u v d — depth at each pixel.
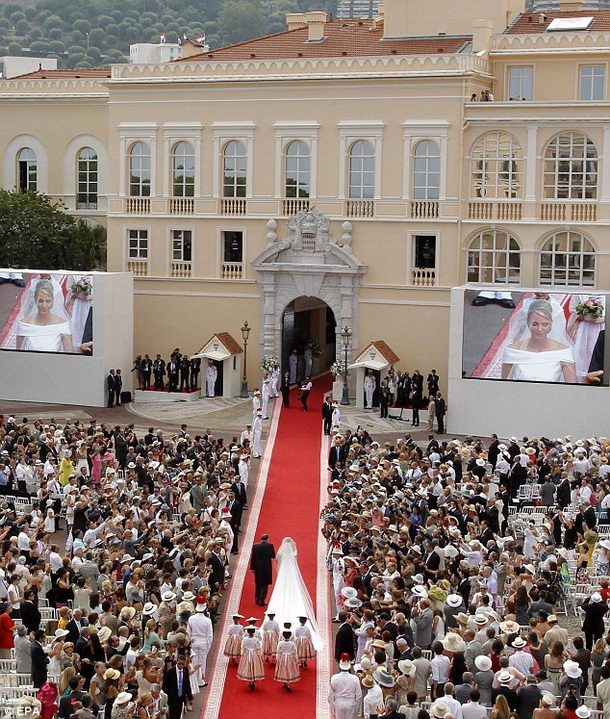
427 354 68.00
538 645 29.77
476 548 37.19
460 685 27.52
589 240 64.88
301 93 69.25
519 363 60.84
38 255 74.19
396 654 30.38
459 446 51.97
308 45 74.12
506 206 66.12
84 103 80.00
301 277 69.69
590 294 59.59
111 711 25.88
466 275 67.25
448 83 66.19
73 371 67.75
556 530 42.84
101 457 48.34
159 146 72.31
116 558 35.72
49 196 81.06
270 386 68.06
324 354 77.69
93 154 80.44
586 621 33.91
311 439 59.94
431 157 67.19
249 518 48.00
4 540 36.16
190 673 30.72
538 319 60.44
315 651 34.16
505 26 72.19
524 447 51.19
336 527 41.50
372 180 68.56
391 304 68.38
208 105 71.12
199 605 33.12
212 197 71.56
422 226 67.44
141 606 32.59
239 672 32.88
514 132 65.56
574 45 68.31
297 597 36.19
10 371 68.62
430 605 31.70
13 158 82.12
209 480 45.28
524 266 66.06
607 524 43.38
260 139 70.31
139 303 73.38
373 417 65.00
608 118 63.62
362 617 33.22
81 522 39.91
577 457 48.56
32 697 26.75
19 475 46.56
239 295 71.44
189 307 72.50
